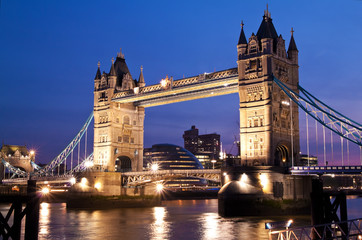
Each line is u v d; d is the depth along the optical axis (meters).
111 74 159.38
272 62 117.75
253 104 119.19
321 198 57.28
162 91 143.50
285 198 111.00
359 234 51.50
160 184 162.38
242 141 119.81
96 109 161.75
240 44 123.06
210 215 120.25
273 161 114.44
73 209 144.75
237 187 108.19
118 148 157.38
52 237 83.88
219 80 129.00
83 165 182.38
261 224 94.25
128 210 140.88
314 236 56.56
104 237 83.44
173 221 107.00
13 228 54.91
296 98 122.88
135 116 164.75
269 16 129.38
